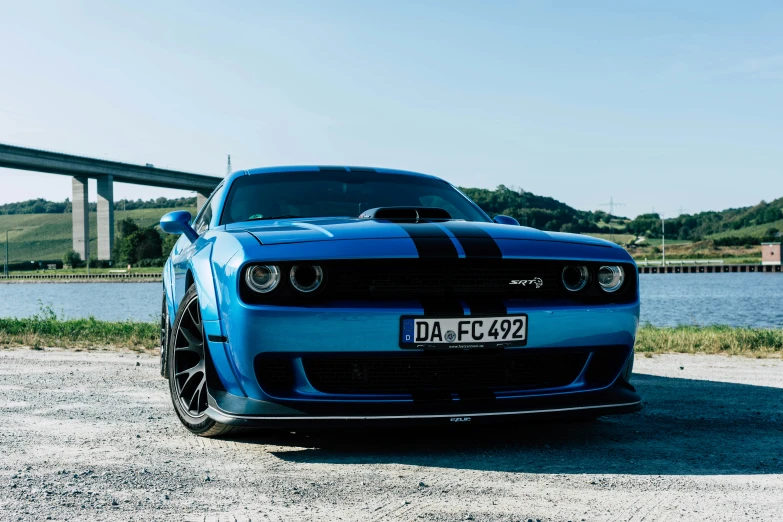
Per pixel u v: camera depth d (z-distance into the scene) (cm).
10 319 952
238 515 189
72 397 379
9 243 18625
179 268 349
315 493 208
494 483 219
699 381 469
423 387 254
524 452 259
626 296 274
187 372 286
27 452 256
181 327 291
